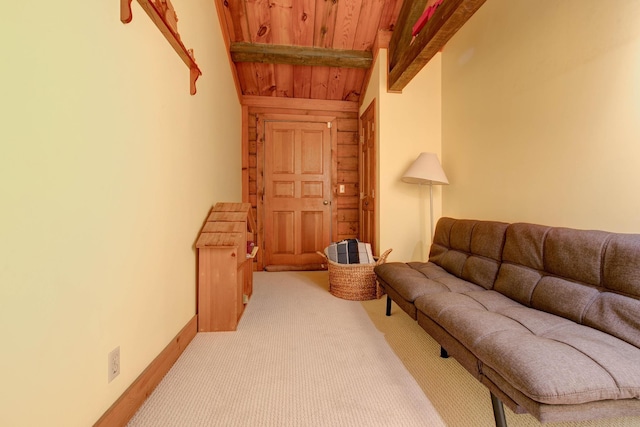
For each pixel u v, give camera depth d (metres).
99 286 0.99
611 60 1.36
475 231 2.02
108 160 1.04
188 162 1.82
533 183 1.83
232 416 1.15
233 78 3.23
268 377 1.42
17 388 0.70
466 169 2.55
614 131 1.35
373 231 3.21
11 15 0.69
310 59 3.21
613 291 1.17
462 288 1.76
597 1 1.42
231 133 3.14
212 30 2.38
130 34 1.18
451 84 2.79
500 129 2.12
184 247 1.75
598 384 0.80
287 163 3.88
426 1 2.38
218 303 1.95
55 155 0.81
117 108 1.09
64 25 0.84
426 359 1.59
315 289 2.96
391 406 1.21
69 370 0.86
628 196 1.30
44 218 0.78
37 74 0.75
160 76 1.44
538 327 1.18
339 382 1.38
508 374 0.89
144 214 1.29
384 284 2.21
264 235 3.86
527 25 1.86
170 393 1.29
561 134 1.63
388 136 2.98
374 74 3.18
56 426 0.81
